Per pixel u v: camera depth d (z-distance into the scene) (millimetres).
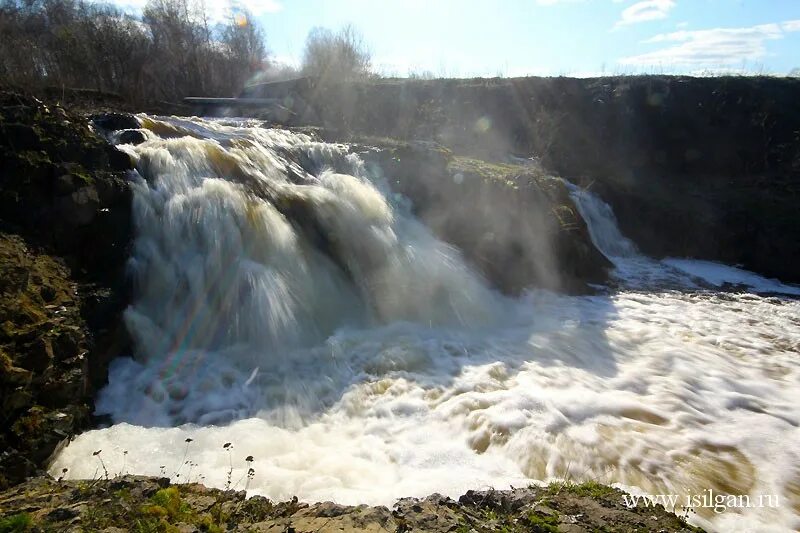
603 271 13664
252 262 8711
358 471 5645
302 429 6492
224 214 8883
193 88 24609
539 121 21203
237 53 30391
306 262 9477
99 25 21172
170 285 8094
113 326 7152
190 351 7723
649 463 6129
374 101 22359
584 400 7422
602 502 4844
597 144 20891
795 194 17359
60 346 5898
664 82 21953
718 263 15828
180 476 5223
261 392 7102
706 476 5934
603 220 16516
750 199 17203
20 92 8742
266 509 4535
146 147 9320
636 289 13062
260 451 5867
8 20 21344
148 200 8438
